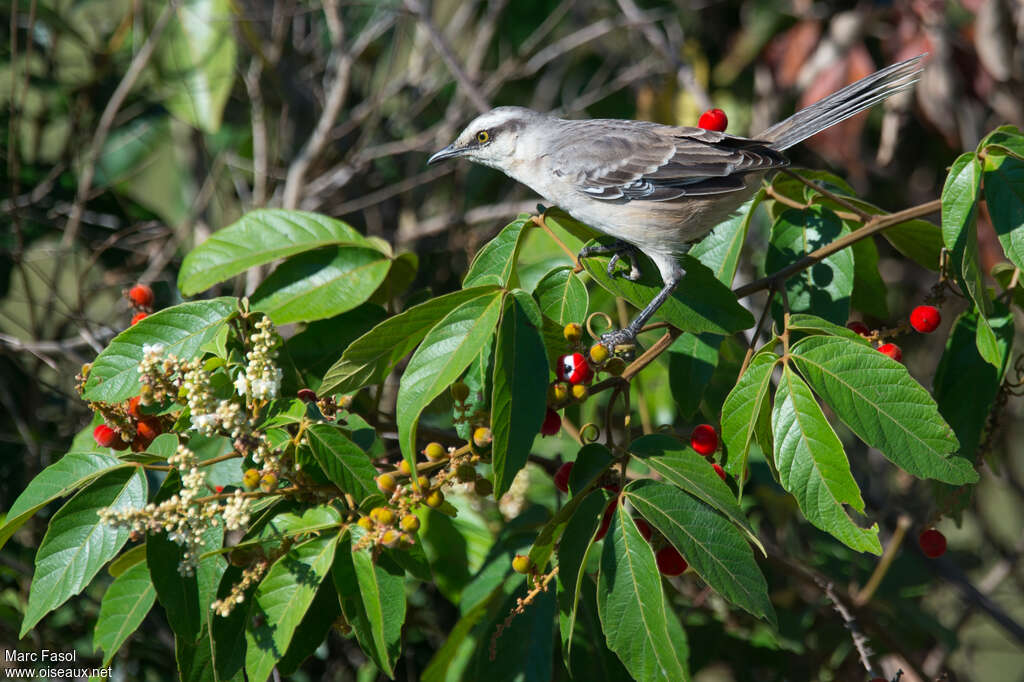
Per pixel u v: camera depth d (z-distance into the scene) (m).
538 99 14.77
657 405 9.90
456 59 12.23
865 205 7.54
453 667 7.81
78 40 12.15
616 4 15.11
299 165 11.94
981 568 13.51
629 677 7.55
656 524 5.53
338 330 7.73
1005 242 6.41
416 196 14.28
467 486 8.07
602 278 6.91
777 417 5.93
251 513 5.83
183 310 6.55
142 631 9.72
